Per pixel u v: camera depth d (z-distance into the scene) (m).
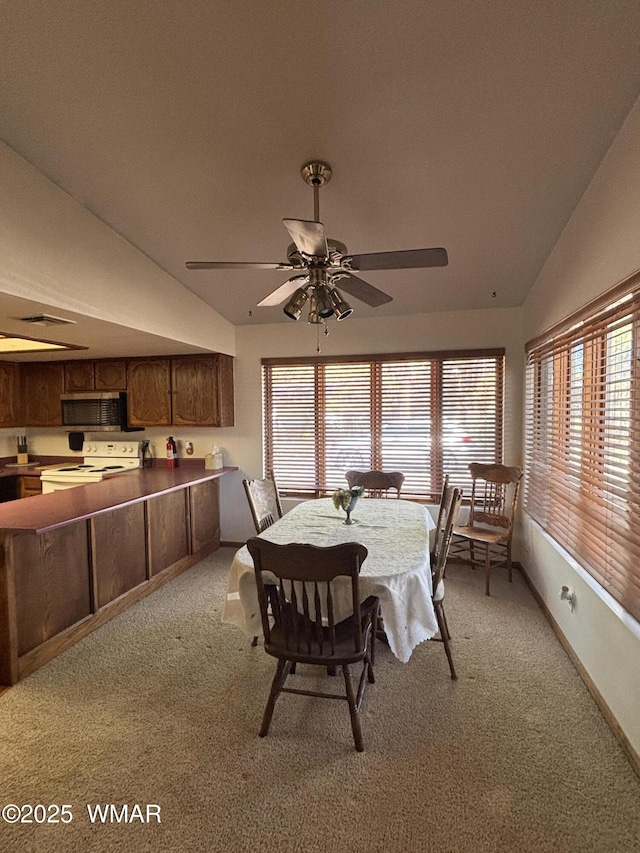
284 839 1.47
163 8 1.51
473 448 3.95
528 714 2.05
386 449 4.16
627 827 1.50
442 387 4.01
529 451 3.59
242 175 2.29
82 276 2.54
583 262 2.30
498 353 3.83
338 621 2.01
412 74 1.70
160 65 1.72
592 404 2.31
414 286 3.46
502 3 1.44
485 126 1.92
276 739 1.92
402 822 1.52
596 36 1.52
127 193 2.45
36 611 2.47
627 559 1.87
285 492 4.42
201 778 1.72
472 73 1.68
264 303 2.54
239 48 1.64
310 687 2.29
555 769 1.74
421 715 2.05
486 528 3.85
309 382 4.33
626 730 1.83
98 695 2.22
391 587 1.97
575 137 1.94
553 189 2.29
